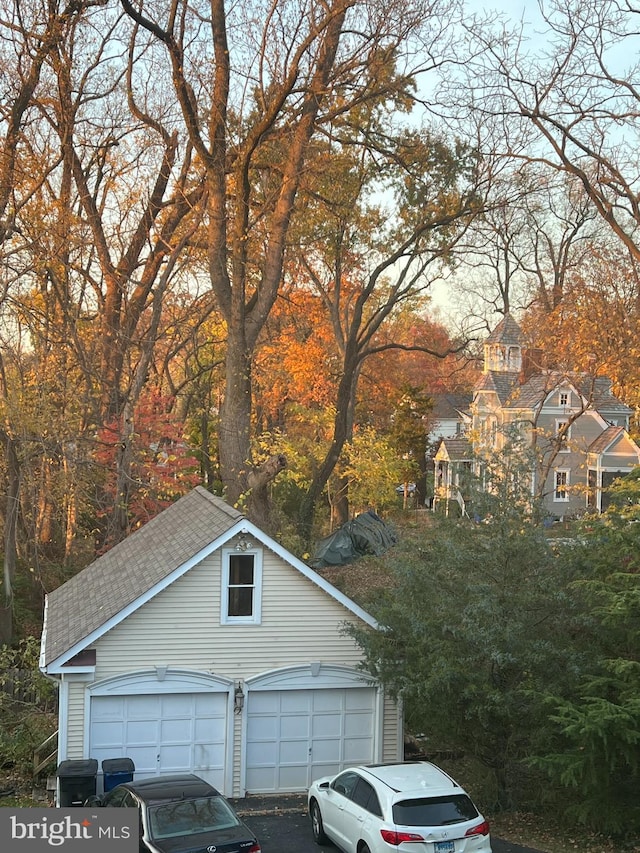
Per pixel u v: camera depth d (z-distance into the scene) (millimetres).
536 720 14977
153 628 17938
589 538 15953
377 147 37531
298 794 18547
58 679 17641
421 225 39125
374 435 43094
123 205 34562
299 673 18578
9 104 30016
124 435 31000
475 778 18406
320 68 31031
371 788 13430
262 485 30641
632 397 39031
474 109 35125
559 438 43438
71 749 17500
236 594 18406
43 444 28859
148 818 12062
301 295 49312
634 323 38594
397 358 63281
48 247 29875
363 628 18469
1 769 20203
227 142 32469
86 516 39125
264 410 52125
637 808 14352
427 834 12211
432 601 16094
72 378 34500
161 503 32312
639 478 17750
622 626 14633
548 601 15273
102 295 35781
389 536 35844
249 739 18500
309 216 38188
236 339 31391
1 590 30453
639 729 13305
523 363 56531
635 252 34125
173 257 32656
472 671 14984
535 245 57406
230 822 12188
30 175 29734
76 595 20828
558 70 33188
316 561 34156
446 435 83188
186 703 18172
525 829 15586
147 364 32812
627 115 33000
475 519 16922
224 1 30188
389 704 19156
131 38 33344
